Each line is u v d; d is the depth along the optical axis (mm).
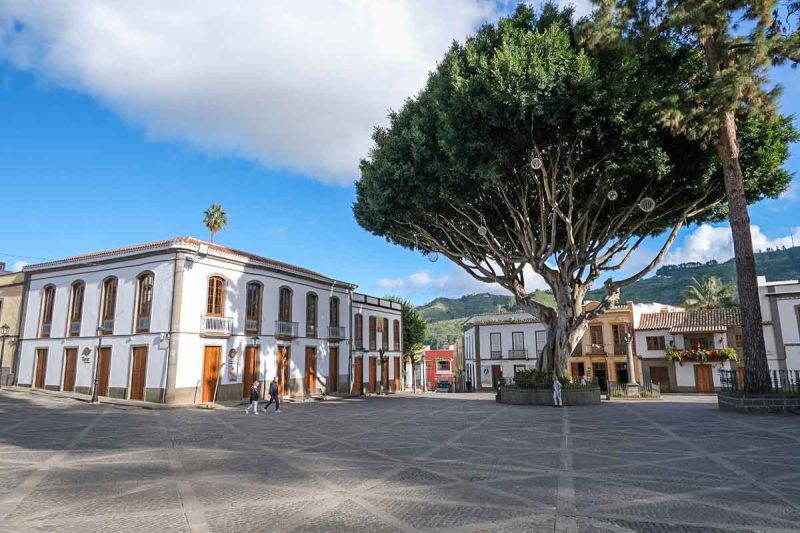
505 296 178500
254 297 26438
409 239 22609
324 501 6387
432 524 5426
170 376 21641
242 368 25047
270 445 11031
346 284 34062
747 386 15922
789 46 13344
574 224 20797
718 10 13672
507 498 6438
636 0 14594
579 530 5184
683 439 10914
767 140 17172
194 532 5250
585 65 13625
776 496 6352
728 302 45594
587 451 9781
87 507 6160
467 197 17828
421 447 10578
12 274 29516
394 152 18484
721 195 18766
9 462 8969
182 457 9539
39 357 26984
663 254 20438
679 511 5789
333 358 32625
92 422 15109
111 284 24984
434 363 71688
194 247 23109
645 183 18312
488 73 14422
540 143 15742
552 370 22531
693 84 16359
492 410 19375
